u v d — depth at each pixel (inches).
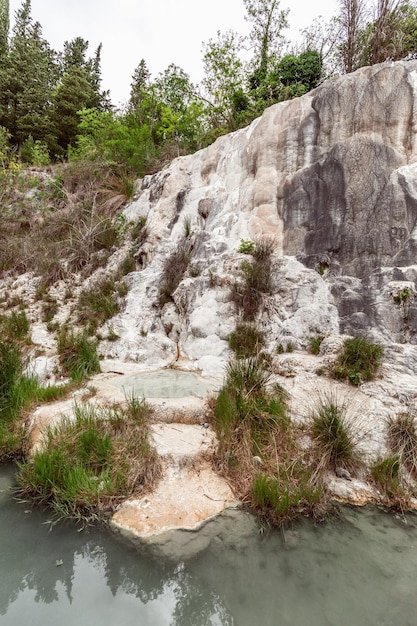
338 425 129.1
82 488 113.8
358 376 160.4
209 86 505.0
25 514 110.3
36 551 96.0
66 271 317.4
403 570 91.5
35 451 135.6
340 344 179.3
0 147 487.2
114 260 319.3
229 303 230.7
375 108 222.5
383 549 98.7
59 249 337.4
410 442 127.3
